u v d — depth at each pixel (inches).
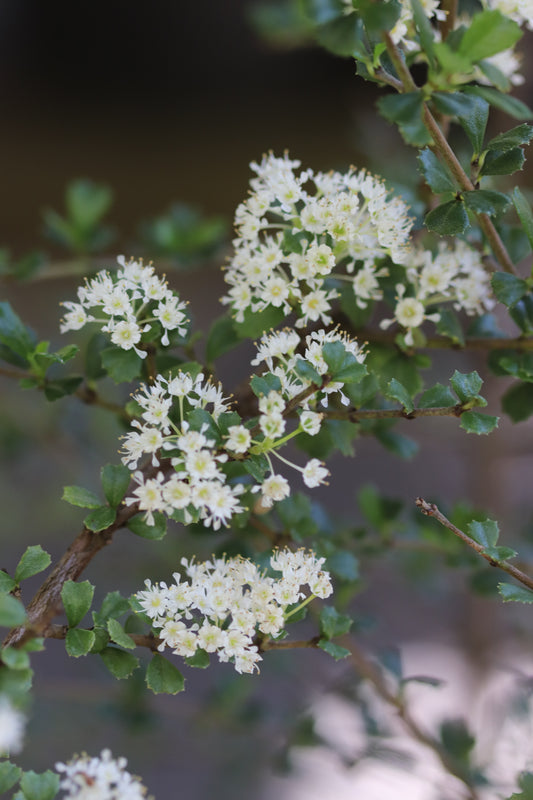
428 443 40.2
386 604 51.1
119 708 32.9
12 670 22.1
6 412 39.2
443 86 22.9
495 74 22.7
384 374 25.1
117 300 23.2
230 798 38.9
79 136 69.5
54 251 63.1
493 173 23.5
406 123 22.9
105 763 22.2
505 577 27.9
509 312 24.5
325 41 23.2
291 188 23.5
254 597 22.8
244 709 33.8
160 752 39.1
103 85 68.8
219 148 70.0
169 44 67.0
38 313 53.9
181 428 23.0
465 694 40.0
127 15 65.6
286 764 31.4
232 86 68.1
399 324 25.2
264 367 24.2
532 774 24.2
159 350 24.3
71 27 66.0
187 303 23.7
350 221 23.4
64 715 35.9
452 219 23.2
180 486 22.4
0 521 47.3
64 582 22.7
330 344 22.6
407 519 28.8
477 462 38.9
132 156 69.9
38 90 68.1
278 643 23.0
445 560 28.0
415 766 28.4
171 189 69.9
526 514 39.2
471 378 23.0
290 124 68.1
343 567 25.6
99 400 26.0
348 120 63.6
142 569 38.0
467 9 25.4
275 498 22.5
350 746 32.8
